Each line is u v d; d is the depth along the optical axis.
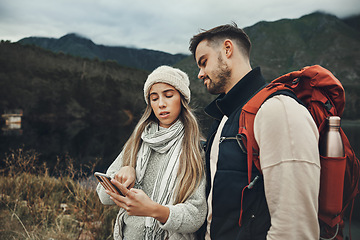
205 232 1.18
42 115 50.03
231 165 0.99
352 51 189.38
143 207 1.01
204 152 1.33
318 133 0.86
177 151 1.30
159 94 1.30
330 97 0.89
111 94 51.56
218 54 1.13
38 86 51.38
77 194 3.48
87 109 50.50
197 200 1.16
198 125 1.39
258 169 0.93
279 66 182.50
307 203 0.79
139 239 1.25
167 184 1.24
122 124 46.78
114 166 1.49
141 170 1.32
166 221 1.07
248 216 0.94
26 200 3.81
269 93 0.94
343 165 0.85
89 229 2.85
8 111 47.22
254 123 0.93
